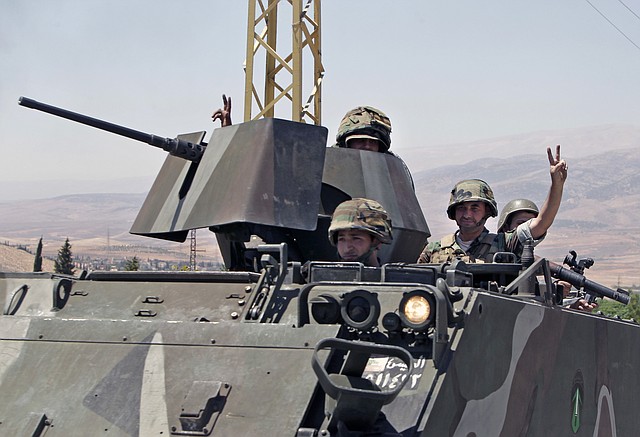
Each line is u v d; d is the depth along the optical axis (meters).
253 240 11.05
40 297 8.55
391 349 6.32
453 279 7.91
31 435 6.97
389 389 6.78
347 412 6.37
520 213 13.77
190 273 8.50
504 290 8.43
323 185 10.77
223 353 7.21
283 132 10.18
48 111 10.40
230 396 6.89
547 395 8.84
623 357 11.24
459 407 7.04
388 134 11.54
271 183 9.93
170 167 11.36
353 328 7.05
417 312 6.97
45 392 7.27
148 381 7.15
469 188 11.66
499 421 7.75
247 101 17.73
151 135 10.70
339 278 7.98
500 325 7.79
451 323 7.14
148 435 6.78
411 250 11.19
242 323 7.40
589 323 10.07
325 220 10.51
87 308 8.32
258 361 7.08
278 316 7.68
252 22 17.86
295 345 7.12
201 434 6.69
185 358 7.25
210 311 7.95
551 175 10.72
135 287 8.44
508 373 7.92
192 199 10.45
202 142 11.04
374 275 8.00
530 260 9.46
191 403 6.85
